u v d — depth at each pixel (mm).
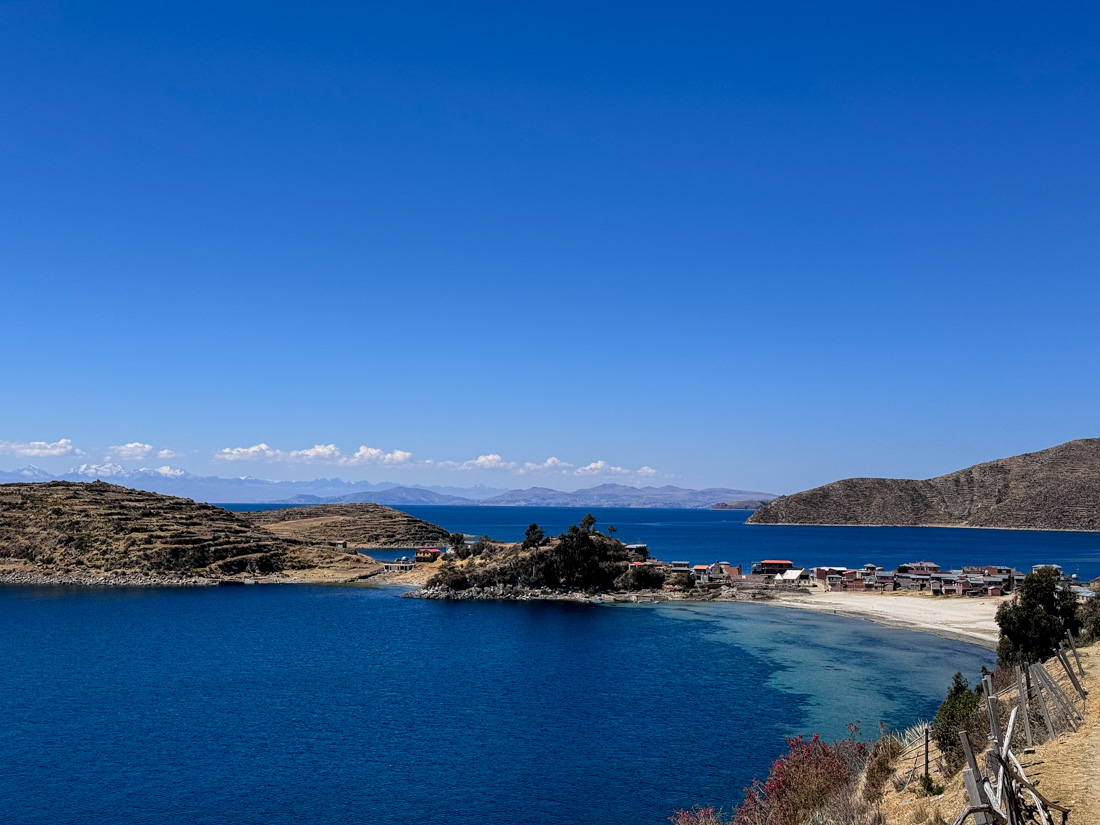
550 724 63938
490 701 71938
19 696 74375
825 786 32000
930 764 30484
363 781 51281
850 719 63812
